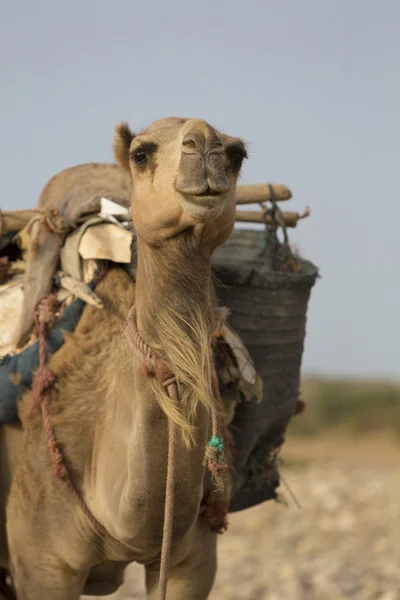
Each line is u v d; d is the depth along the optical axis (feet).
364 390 229.86
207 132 20.38
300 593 53.57
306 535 72.28
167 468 22.90
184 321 22.08
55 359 27.12
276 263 31.24
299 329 31.01
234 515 82.33
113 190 30.04
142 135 21.88
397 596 51.57
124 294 27.37
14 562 27.37
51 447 26.11
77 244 28.40
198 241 21.35
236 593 53.72
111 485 24.67
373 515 78.84
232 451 28.78
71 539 26.50
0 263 30.14
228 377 28.12
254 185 31.96
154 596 27.30
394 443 200.85
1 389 27.63
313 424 218.18
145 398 22.63
